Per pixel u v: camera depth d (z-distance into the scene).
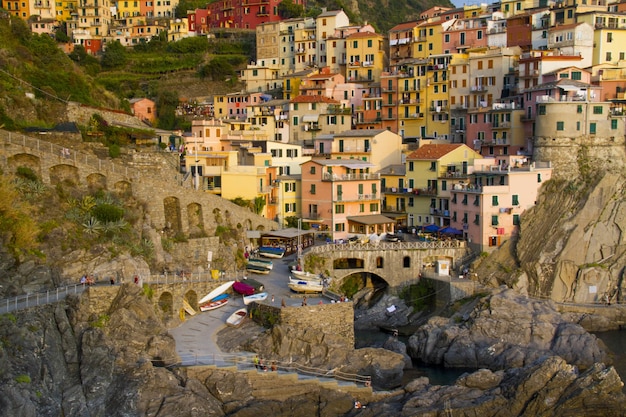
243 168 128.75
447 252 123.44
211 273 101.12
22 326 72.81
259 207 127.62
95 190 101.38
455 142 160.75
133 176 104.69
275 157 144.00
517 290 119.38
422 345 100.69
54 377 72.88
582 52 154.88
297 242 121.38
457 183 132.25
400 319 115.94
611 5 168.50
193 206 112.44
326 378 83.00
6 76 119.12
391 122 171.62
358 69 186.25
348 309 94.00
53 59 138.38
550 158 131.75
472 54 160.50
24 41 138.00
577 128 131.25
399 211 142.38
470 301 112.00
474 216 125.81
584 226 122.56
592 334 105.69
